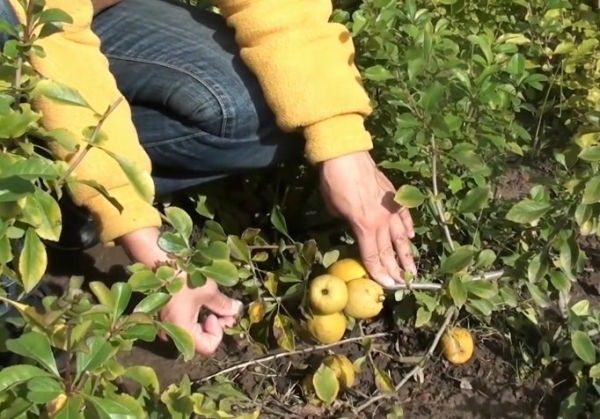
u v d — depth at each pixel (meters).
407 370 1.41
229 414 1.19
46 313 0.86
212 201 1.58
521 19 1.92
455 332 1.38
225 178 1.56
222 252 1.11
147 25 1.40
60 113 1.10
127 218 1.12
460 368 1.42
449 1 1.70
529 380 1.40
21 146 0.91
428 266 1.47
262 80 1.27
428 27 1.52
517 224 1.46
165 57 1.35
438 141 1.36
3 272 0.91
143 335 0.93
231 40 1.40
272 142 1.39
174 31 1.40
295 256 1.36
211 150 1.38
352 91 1.25
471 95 1.43
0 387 0.81
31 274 0.88
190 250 1.11
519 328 1.43
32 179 0.84
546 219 1.36
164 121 1.37
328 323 1.28
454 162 1.45
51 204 0.88
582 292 1.56
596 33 1.83
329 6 1.31
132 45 1.37
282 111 1.26
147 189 0.94
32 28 0.94
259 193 1.60
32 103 1.10
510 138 1.61
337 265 1.31
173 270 1.09
